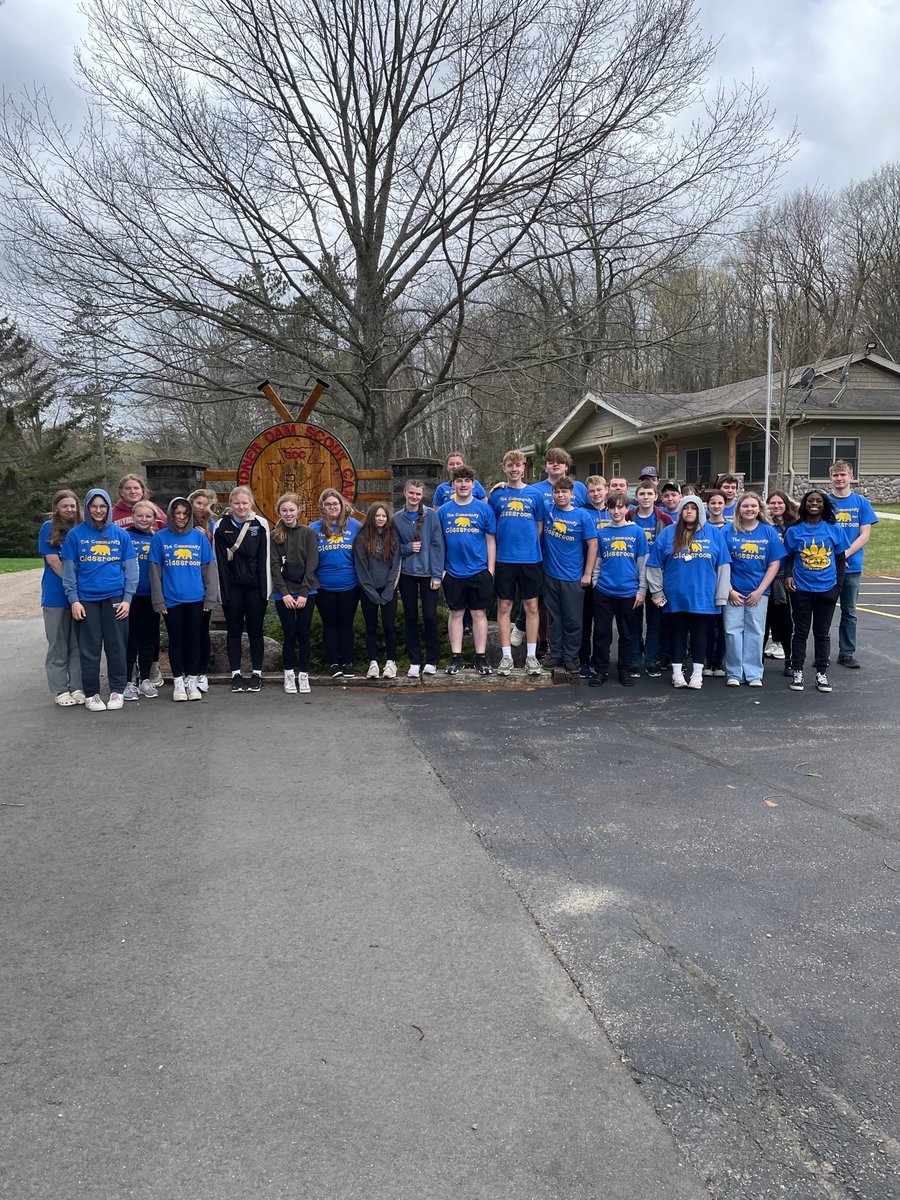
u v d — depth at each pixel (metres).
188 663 7.49
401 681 7.91
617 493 7.82
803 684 7.91
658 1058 2.68
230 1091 2.53
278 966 3.20
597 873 3.96
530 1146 2.32
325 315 11.92
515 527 7.81
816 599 7.66
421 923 3.51
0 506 31.30
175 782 5.24
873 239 41.78
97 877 3.94
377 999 2.99
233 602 7.63
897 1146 2.32
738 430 23.67
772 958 3.24
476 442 20.97
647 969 3.17
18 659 9.38
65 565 6.89
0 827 4.54
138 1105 2.47
